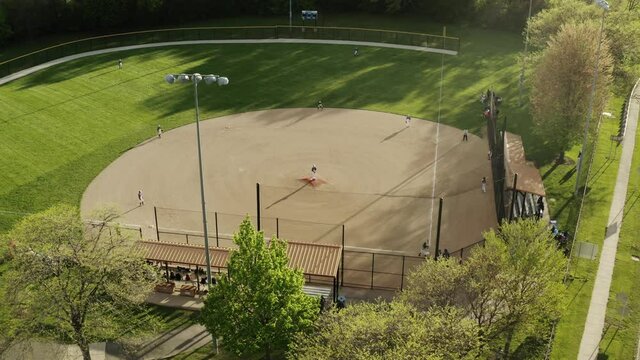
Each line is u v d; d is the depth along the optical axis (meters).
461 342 35.91
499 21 128.00
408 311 38.41
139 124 85.00
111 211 53.75
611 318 49.41
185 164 74.56
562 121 70.62
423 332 35.19
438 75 103.31
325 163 75.06
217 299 41.91
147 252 54.47
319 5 141.12
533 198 65.88
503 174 67.06
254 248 41.16
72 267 42.72
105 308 44.50
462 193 68.75
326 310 43.47
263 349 45.75
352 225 63.44
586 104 69.44
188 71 104.12
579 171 66.56
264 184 70.50
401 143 80.25
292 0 138.25
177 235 61.66
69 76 101.31
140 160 75.38
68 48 112.56
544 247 45.12
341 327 36.81
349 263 57.75
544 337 46.91
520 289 42.84
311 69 105.69
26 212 64.00
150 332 47.09
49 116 86.12
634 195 67.81
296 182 71.00
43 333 43.12
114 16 131.75
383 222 63.88
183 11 136.75
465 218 64.25
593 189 68.88
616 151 77.81
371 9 139.25
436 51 114.62
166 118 87.00
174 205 66.56
